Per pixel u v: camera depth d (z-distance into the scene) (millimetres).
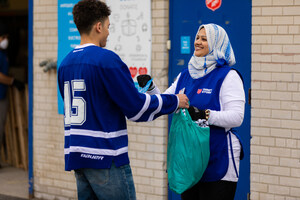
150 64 6070
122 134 3693
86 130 3572
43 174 7094
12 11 11195
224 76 3850
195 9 5762
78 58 3623
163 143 6043
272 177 5324
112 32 6316
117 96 3537
